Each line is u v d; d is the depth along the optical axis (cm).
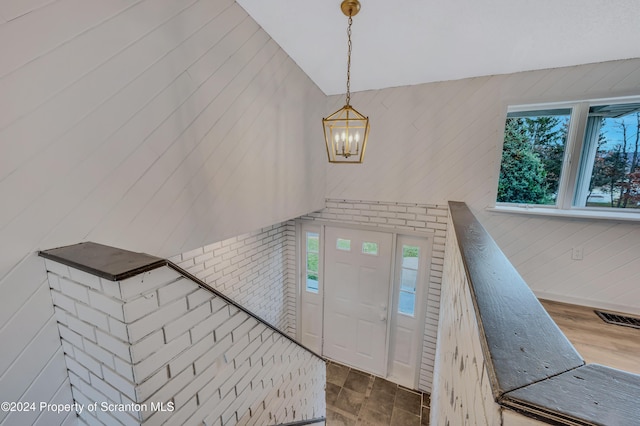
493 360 39
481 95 231
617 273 206
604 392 32
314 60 221
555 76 207
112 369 77
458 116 242
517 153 240
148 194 123
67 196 96
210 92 150
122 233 114
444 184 258
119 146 110
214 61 150
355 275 323
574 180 217
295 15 169
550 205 232
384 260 303
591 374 35
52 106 90
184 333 84
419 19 167
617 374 34
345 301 335
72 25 92
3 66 78
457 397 86
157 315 75
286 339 149
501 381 36
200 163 148
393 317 314
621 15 149
